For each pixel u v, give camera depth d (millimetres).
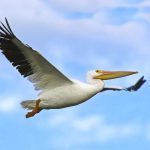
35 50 15992
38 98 16734
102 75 17562
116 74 17625
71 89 16688
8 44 16344
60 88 16703
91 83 17484
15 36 16062
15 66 16516
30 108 16859
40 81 16719
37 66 16484
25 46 16062
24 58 16375
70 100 16734
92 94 17047
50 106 16781
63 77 16594
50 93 16688
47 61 16203
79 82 16938
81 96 16766
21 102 16828
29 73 16656
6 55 16453
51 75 16594
